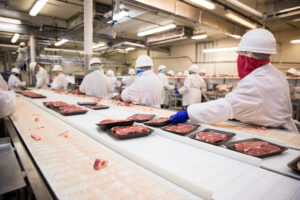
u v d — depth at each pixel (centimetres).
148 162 88
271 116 159
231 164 95
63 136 133
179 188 74
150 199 66
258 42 149
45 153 104
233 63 1130
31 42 859
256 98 152
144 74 329
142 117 187
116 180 77
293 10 570
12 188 76
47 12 779
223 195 70
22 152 104
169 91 923
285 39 957
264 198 69
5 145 122
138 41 1301
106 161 90
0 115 185
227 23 772
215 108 154
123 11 596
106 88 459
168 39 1002
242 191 73
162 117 187
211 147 110
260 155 101
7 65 1405
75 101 313
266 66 159
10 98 193
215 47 1204
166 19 854
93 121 175
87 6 493
